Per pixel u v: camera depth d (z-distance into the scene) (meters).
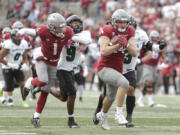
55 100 46.38
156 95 61.31
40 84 25.84
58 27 25.12
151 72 44.94
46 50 25.86
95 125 27.95
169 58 68.50
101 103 27.95
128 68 28.41
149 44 29.78
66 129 25.39
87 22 80.69
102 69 25.34
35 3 84.50
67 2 87.00
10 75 39.66
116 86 25.02
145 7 80.50
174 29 74.38
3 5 81.88
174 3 81.06
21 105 40.81
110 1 82.56
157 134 23.92
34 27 52.22
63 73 26.78
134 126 27.70
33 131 24.22
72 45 26.83
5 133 23.23
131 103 27.84
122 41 24.12
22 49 39.69
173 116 34.66
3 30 39.69
